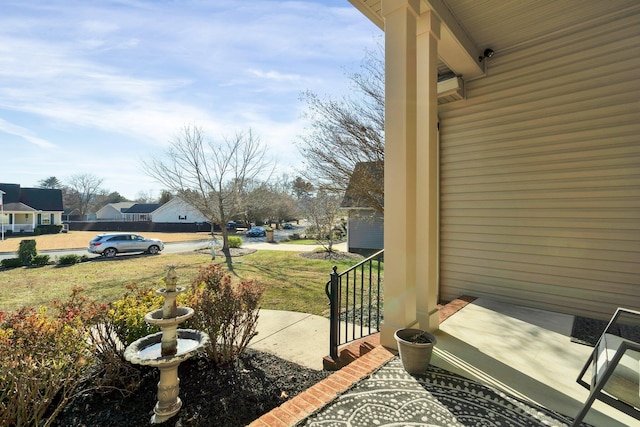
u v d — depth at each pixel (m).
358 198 7.94
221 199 14.20
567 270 3.37
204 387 2.80
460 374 2.08
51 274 8.94
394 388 1.92
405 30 2.38
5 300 6.24
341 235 18.92
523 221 3.64
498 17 3.08
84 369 2.62
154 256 12.84
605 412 1.69
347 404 1.75
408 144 2.40
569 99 3.32
